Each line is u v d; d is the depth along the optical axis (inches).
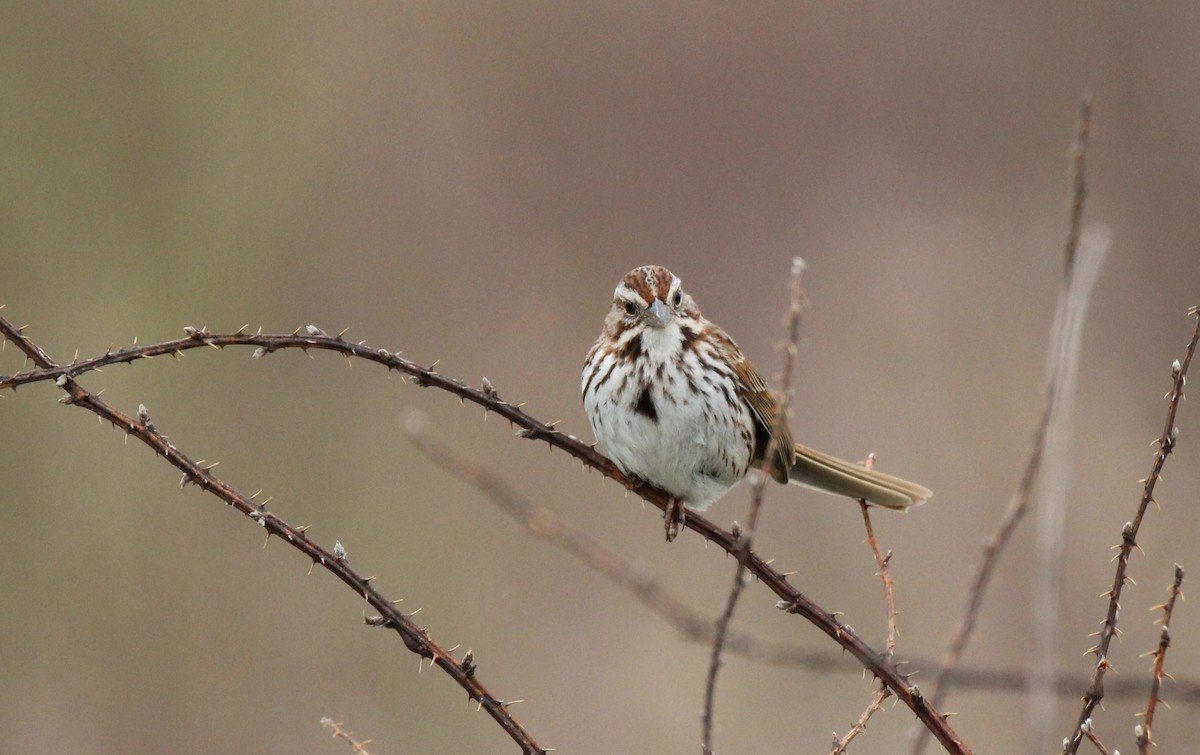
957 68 707.4
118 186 617.3
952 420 589.6
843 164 685.9
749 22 703.7
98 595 502.3
